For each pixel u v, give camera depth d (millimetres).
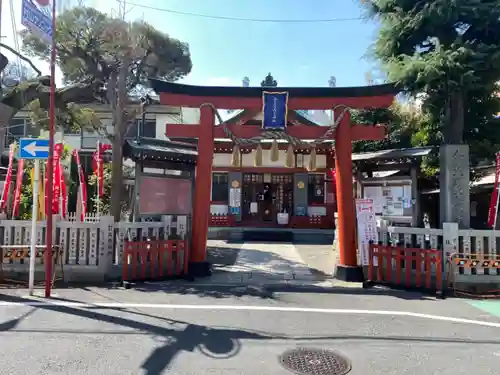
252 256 11672
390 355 4344
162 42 10961
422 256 7543
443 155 8469
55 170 9922
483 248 7664
